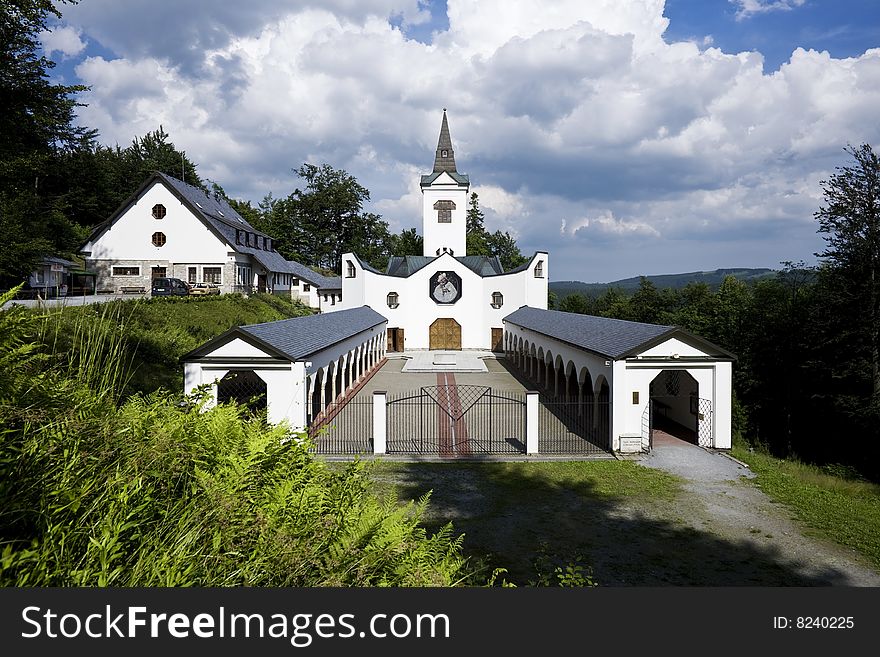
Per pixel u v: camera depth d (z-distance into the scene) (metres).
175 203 46.78
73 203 65.56
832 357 32.62
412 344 52.78
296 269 68.69
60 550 4.00
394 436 21.52
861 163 32.62
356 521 5.59
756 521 13.46
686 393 23.19
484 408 26.70
